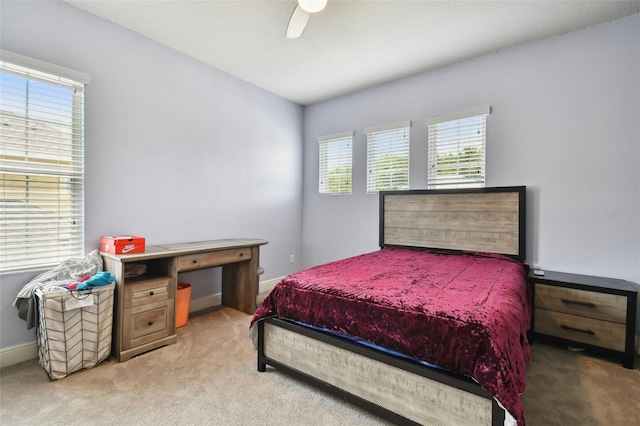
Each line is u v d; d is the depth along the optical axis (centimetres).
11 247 209
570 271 264
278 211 413
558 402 172
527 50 281
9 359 205
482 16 239
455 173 322
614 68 246
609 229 249
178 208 303
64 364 192
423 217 332
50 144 224
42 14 217
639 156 238
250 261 315
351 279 197
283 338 193
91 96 242
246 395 177
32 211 217
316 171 437
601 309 221
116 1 226
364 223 388
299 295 188
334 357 169
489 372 120
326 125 426
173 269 246
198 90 316
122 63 260
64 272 214
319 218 434
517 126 287
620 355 215
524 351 160
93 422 153
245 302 319
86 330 201
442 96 328
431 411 137
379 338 153
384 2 221
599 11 233
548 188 273
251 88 372
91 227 244
